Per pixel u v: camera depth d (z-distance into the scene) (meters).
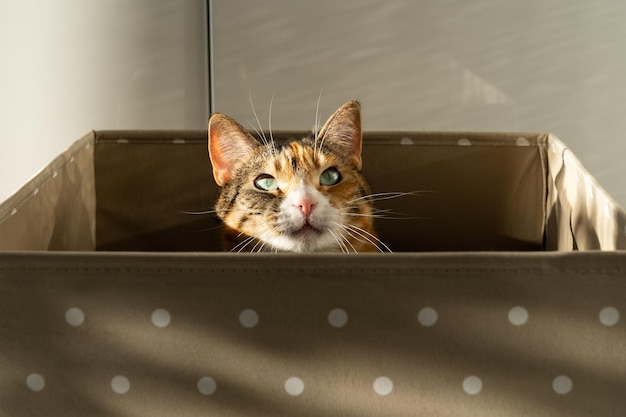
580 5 1.13
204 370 0.47
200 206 0.95
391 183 0.93
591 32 1.14
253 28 1.13
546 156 0.92
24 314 0.46
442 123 1.17
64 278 0.46
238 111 1.16
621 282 0.45
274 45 1.14
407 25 1.13
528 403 0.47
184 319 0.46
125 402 0.48
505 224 0.94
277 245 0.69
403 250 0.95
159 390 0.47
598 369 0.46
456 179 0.93
